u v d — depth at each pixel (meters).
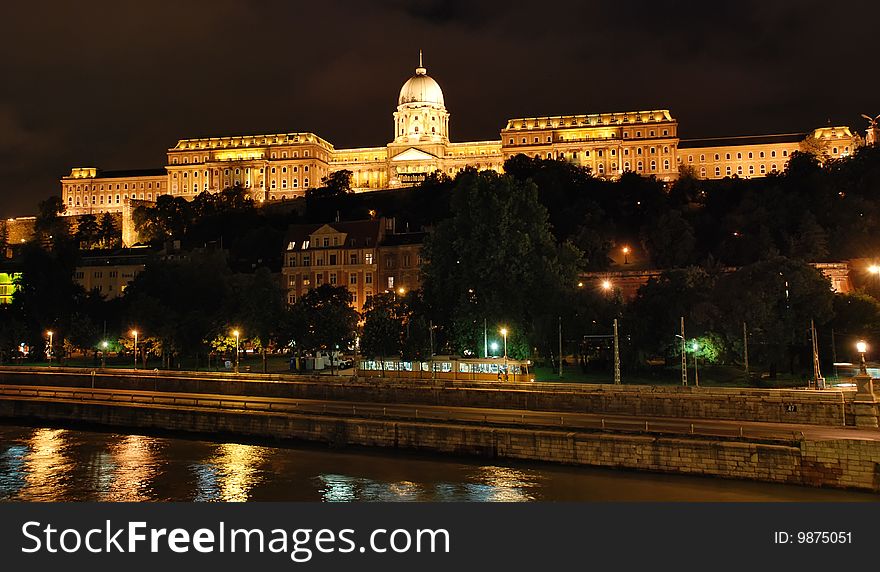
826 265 133.75
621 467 59.31
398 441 69.00
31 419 92.62
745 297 97.94
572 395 76.25
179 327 134.50
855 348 98.44
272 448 73.31
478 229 114.06
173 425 82.94
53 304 168.25
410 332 115.06
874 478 51.50
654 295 106.25
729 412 69.19
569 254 117.31
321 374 112.75
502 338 107.50
